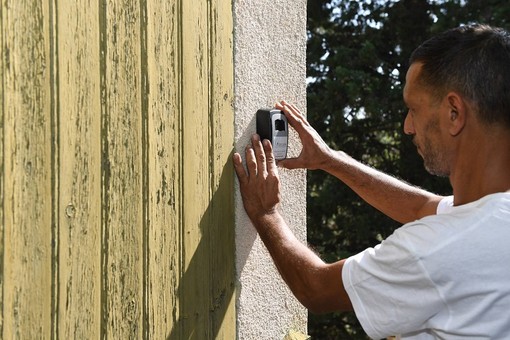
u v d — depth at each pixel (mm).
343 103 8852
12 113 1296
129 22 1590
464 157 1562
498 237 1451
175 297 1752
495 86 1505
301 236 2342
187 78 1795
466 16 8273
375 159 9594
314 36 9398
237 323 2033
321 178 9188
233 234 2018
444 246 1460
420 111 1615
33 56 1339
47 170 1372
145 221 1646
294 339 2270
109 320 1533
